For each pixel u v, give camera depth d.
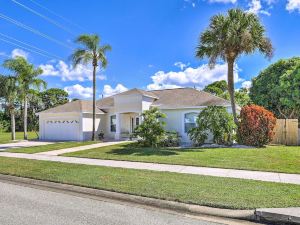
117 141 22.62
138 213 6.20
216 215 6.13
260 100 34.53
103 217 5.88
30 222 5.53
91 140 23.72
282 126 20.55
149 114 19.23
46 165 11.89
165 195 7.18
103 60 23.31
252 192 7.29
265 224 5.68
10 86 26.05
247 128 18.05
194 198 6.88
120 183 8.48
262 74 35.28
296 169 10.48
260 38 18.05
